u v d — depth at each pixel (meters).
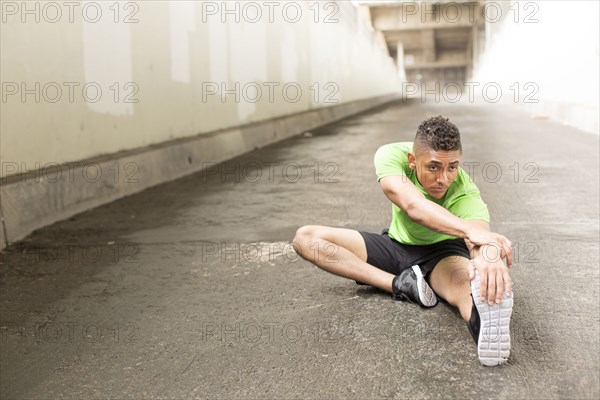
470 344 2.62
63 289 3.68
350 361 2.54
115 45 6.61
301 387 2.35
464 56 66.62
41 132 5.32
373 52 33.09
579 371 2.34
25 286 3.76
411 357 2.54
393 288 3.12
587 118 11.66
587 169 7.08
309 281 3.60
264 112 12.75
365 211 5.46
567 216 4.87
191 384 2.43
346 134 13.76
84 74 5.99
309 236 3.21
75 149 5.89
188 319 3.12
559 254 3.86
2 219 4.60
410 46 63.66
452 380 2.33
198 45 9.04
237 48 10.88
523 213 5.02
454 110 21.58
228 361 2.61
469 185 2.87
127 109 6.95
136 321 3.13
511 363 2.43
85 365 2.67
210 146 9.06
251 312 3.16
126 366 2.63
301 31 16.25
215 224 5.18
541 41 17.75
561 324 2.79
